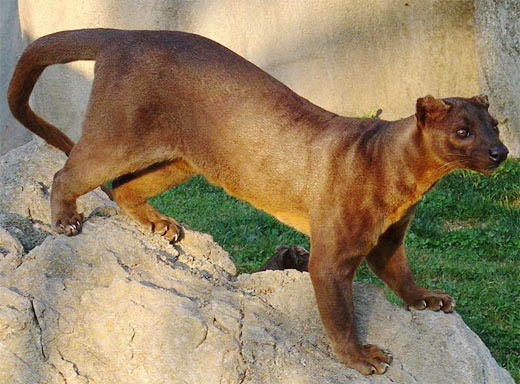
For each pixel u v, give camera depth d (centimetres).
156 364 739
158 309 750
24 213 905
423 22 1534
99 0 1603
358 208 774
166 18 1591
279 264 966
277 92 837
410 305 830
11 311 738
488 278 1176
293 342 775
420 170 775
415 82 1552
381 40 1545
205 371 736
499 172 1437
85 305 762
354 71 1554
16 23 1803
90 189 858
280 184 823
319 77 1560
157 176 886
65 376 736
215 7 1571
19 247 814
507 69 1466
